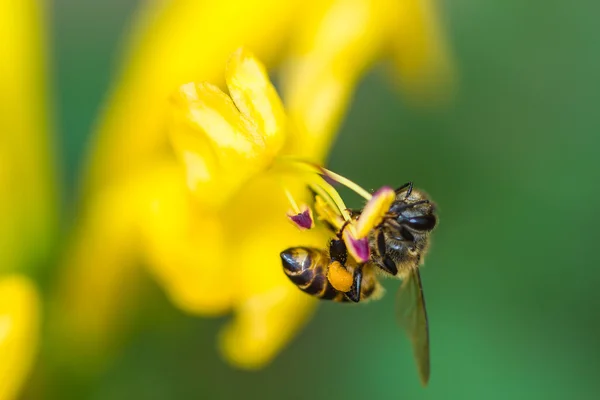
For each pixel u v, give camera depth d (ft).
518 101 0.75
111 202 0.64
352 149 0.74
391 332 0.73
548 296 0.74
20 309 0.63
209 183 0.59
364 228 0.59
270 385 0.73
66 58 0.75
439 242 0.74
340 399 0.73
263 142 0.59
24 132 0.64
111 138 0.64
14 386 0.62
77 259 0.65
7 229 0.64
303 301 0.63
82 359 0.66
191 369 0.71
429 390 0.72
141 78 0.64
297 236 0.63
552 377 0.72
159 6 0.64
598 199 0.74
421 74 0.69
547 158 0.75
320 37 0.64
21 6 0.64
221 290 0.63
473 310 0.73
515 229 0.74
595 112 0.75
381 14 0.65
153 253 0.63
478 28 0.75
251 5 0.63
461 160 0.75
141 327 0.66
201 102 0.59
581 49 0.75
